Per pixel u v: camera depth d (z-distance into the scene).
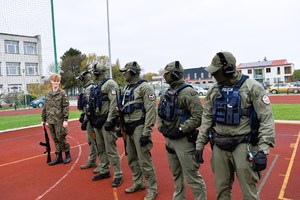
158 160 5.76
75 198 3.99
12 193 4.35
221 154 2.62
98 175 4.70
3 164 6.09
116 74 42.84
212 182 4.35
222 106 2.54
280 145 6.58
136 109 3.73
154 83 31.95
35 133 10.38
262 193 3.85
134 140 3.78
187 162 3.19
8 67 34.44
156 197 3.85
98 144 4.64
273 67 55.22
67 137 9.10
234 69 2.50
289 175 4.51
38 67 34.03
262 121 2.38
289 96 25.58
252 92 2.42
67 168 5.48
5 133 10.49
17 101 32.09
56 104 5.63
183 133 3.14
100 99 4.34
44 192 4.30
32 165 5.87
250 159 2.41
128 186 4.33
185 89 3.13
